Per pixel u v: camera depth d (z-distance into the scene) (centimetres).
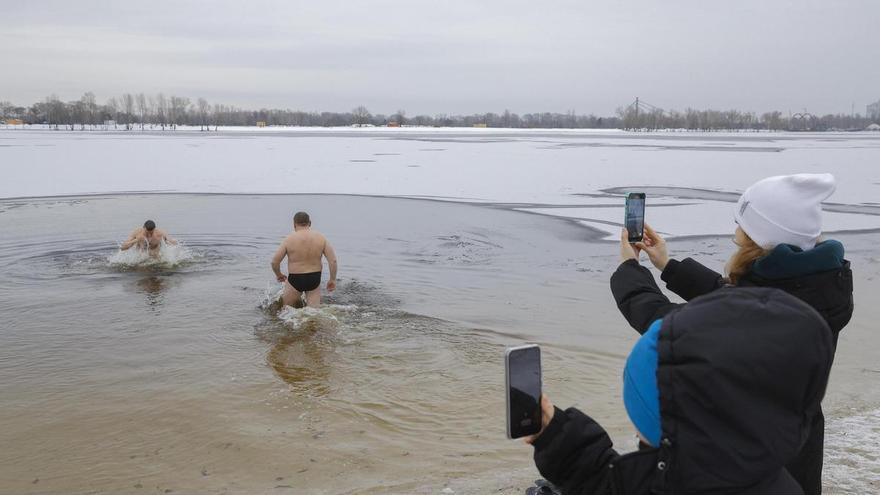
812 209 223
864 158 4438
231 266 1201
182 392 626
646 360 164
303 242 902
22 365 697
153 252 1219
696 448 150
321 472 478
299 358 722
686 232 1584
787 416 151
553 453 176
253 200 2172
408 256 1289
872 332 817
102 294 994
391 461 493
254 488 455
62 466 488
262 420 568
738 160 4244
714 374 148
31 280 1083
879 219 1800
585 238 1505
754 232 230
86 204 2047
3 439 530
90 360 713
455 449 515
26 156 4316
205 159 4206
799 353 150
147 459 499
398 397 620
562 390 634
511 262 1239
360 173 3253
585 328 834
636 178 3023
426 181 2869
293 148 5681
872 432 501
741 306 158
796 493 162
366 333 810
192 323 848
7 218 1748
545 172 3347
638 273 260
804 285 224
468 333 810
